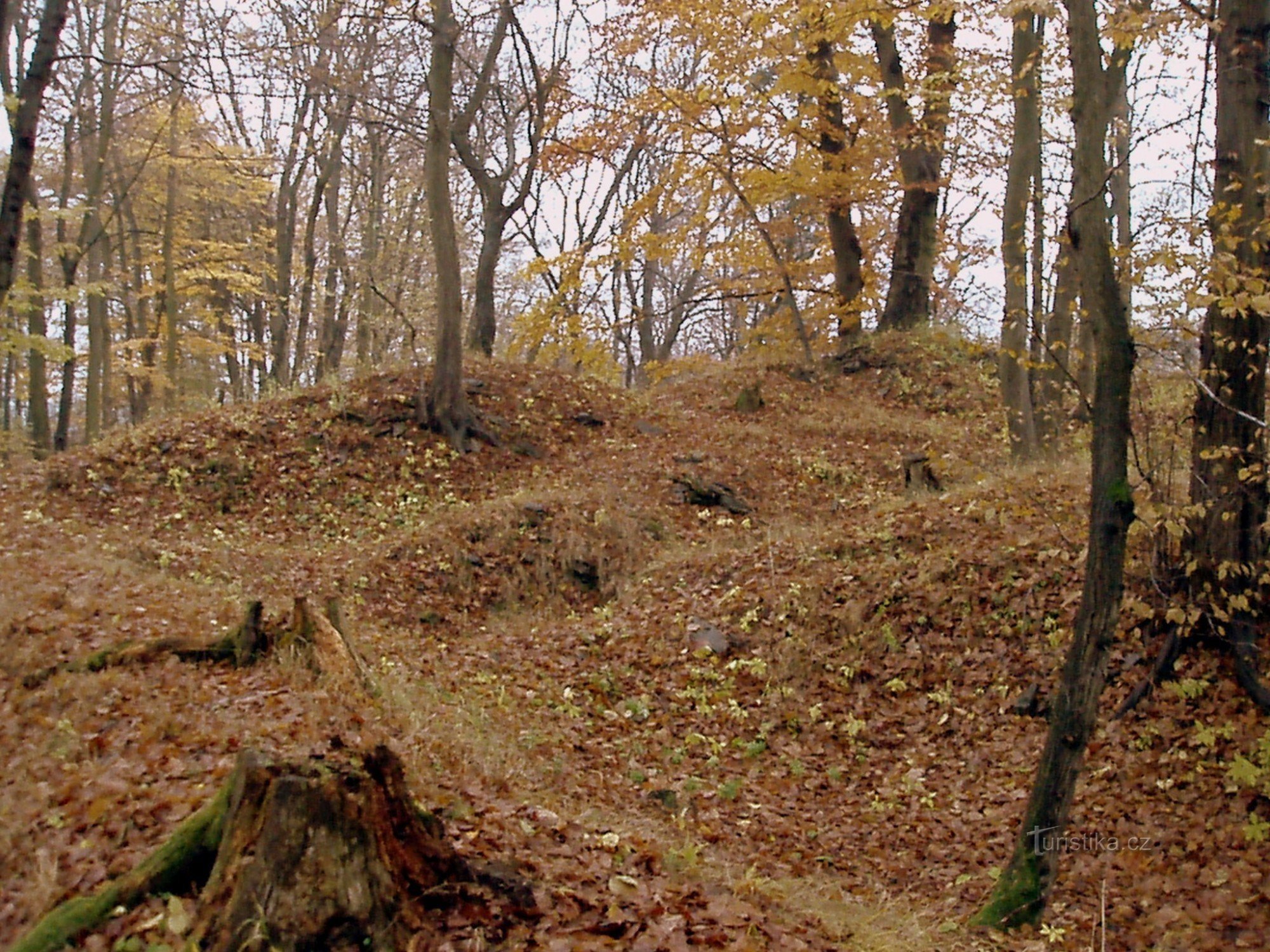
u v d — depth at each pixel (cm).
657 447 1722
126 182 2597
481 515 1378
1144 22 895
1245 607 850
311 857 404
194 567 1180
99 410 2442
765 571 1223
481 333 2239
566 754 867
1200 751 837
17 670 699
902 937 622
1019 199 1290
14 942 409
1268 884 699
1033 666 984
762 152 2197
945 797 868
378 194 2848
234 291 3009
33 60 1065
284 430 1633
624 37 2116
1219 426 877
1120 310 648
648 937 461
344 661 776
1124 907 708
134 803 509
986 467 1516
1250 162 843
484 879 473
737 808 841
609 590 1306
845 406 2038
